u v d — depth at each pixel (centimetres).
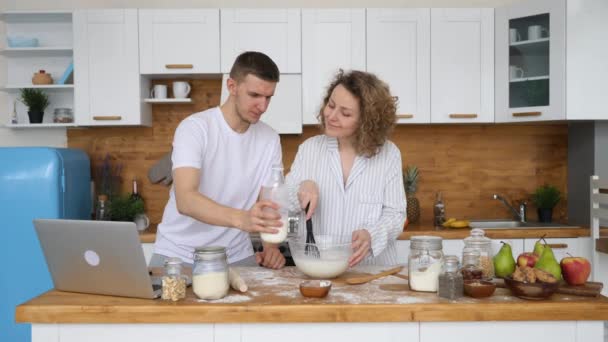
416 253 150
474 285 141
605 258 310
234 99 189
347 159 204
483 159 382
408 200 361
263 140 205
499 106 347
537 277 140
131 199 357
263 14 341
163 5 373
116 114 342
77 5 371
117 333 135
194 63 341
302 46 343
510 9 340
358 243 173
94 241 138
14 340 296
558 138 383
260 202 154
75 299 141
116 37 340
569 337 135
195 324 135
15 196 296
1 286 296
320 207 204
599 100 324
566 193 383
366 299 140
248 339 135
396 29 345
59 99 369
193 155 177
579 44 322
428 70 346
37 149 299
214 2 375
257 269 185
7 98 370
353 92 187
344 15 343
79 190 333
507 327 135
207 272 139
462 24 346
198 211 162
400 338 135
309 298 142
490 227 358
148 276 138
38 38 368
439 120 348
